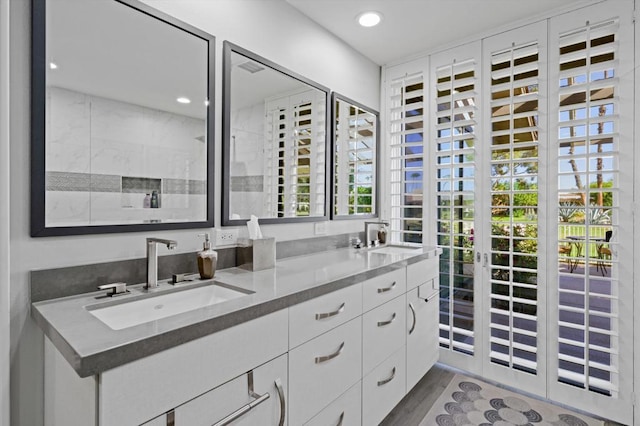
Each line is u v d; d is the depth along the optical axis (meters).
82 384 0.82
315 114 2.24
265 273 1.57
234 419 1.01
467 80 2.40
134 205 1.35
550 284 2.07
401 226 2.76
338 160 2.44
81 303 1.09
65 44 1.17
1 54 0.94
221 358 0.98
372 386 1.70
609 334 1.87
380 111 2.88
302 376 1.28
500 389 2.24
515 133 2.18
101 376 0.75
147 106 1.39
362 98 2.69
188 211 1.53
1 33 0.93
